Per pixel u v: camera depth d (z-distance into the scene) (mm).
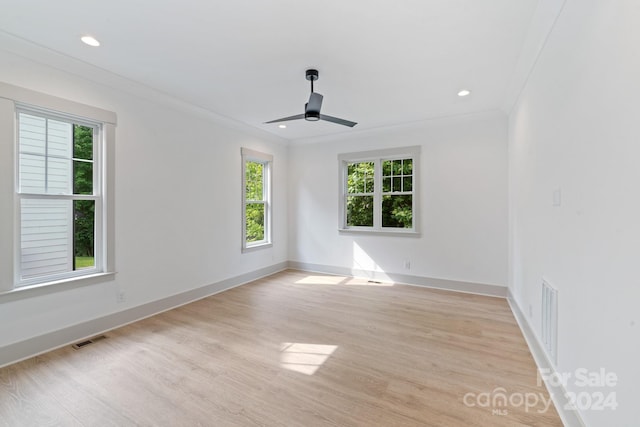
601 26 1383
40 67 2475
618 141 1233
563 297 1837
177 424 1662
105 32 2221
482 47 2416
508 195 3945
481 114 4039
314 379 2098
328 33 2238
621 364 1199
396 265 4777
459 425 1644
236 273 4590
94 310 2852
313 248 5586
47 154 2602
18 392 1951
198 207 3957
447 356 2416
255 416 1723
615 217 1255
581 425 1518
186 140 3785
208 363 2316
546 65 2189
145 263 3305
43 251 2578
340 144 5277
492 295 4059
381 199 5008
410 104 3740
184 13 2004
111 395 1919
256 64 2719
